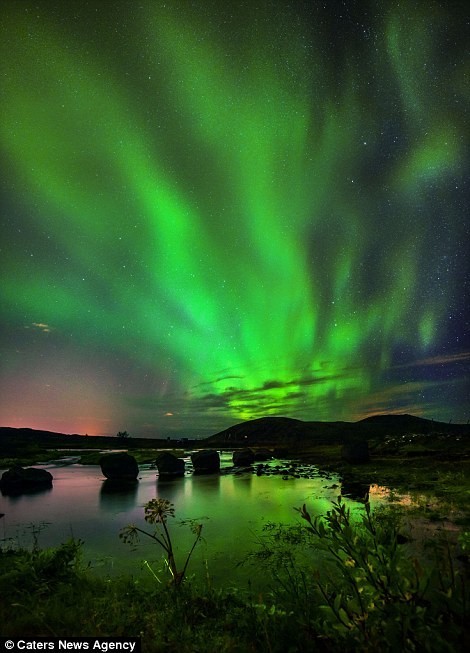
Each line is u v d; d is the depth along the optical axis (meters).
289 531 9.88
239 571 6.99
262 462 38.44
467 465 22.36
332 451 45.09
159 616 4.32
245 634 3.66
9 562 6.52
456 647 2.20
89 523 12.46
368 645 2.38
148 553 8.59
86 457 43.91
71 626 4.16
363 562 2.54
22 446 53.59
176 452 58.50
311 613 3.41
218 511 13.84
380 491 16.55
